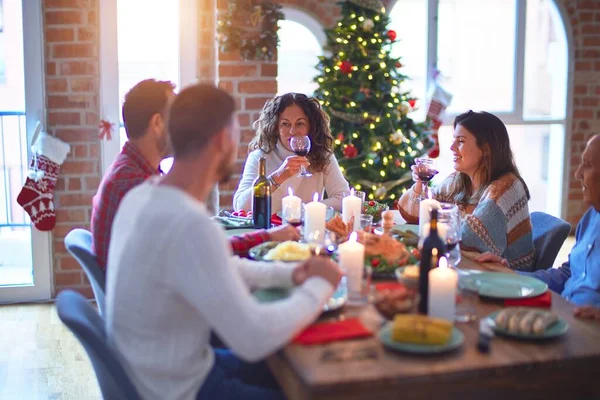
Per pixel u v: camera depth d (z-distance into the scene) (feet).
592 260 7.32
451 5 17.79
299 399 4.57
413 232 7.99
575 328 5.40
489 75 18.28
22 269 14.38
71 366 10.41
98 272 6.78
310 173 9.98
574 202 18.57
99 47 12.87
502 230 8.29
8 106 14.34
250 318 4.56
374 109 14.26
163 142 7.12
